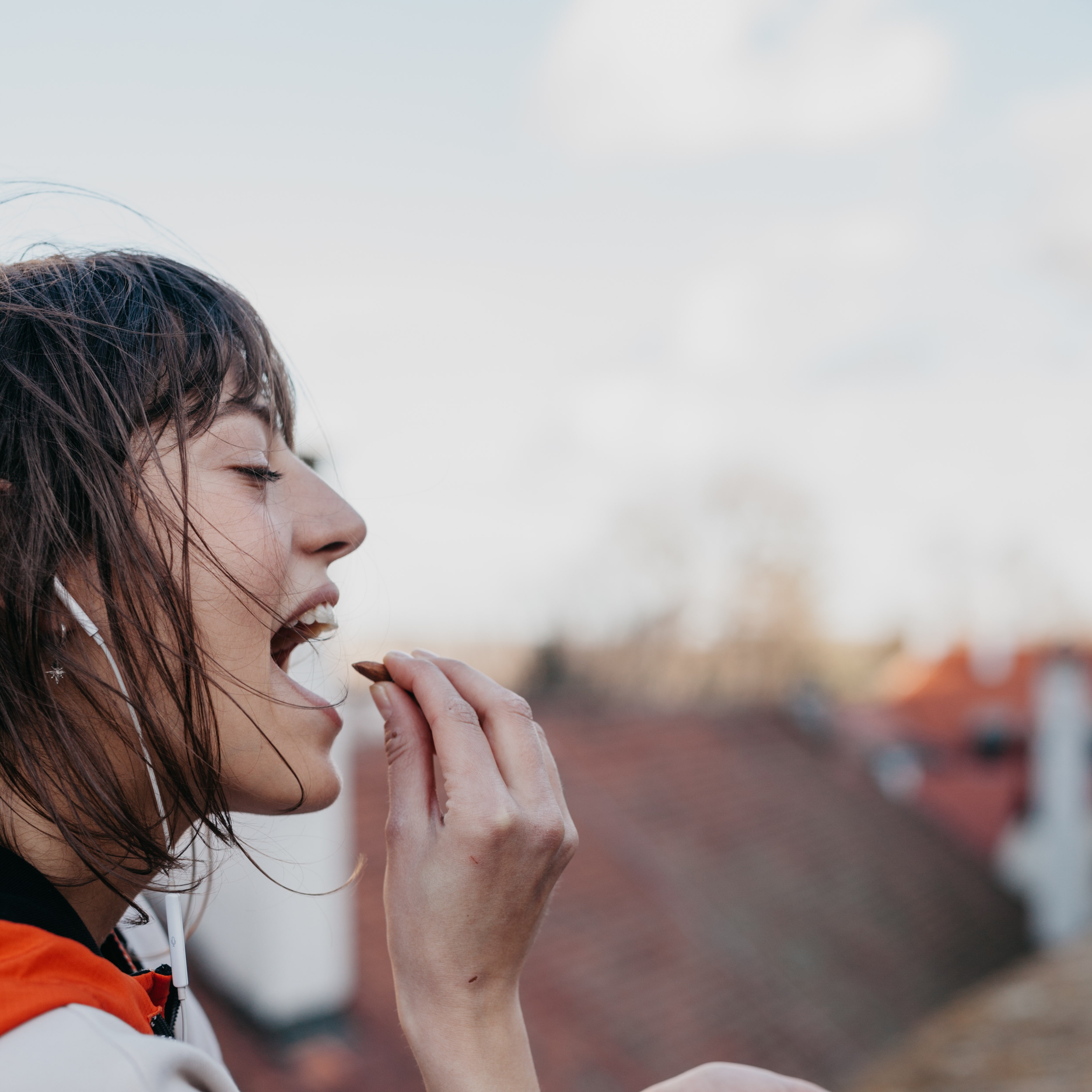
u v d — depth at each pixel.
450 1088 0.71
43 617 0.65
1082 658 21.94
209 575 0.70
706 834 10.12
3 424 0.67
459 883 0.74
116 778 0.67
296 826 4.31
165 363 0.72
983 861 14.86
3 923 0.54
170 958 0.80
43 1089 0.47
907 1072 5.93
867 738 21.08
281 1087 4.14
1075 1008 6.25
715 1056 6.86
